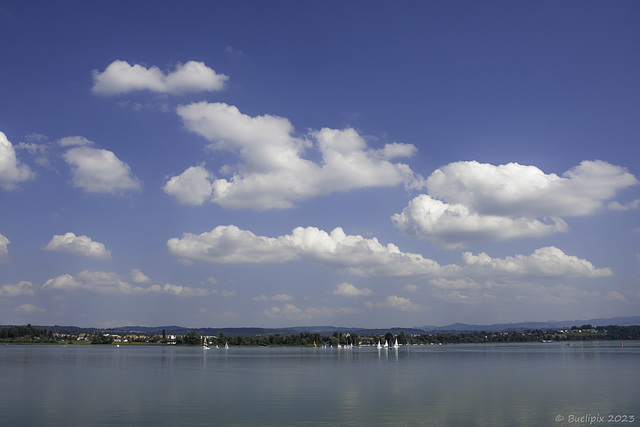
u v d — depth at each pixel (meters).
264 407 79.38
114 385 114.19
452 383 117.06
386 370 166.75
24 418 70.19
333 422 66.38
